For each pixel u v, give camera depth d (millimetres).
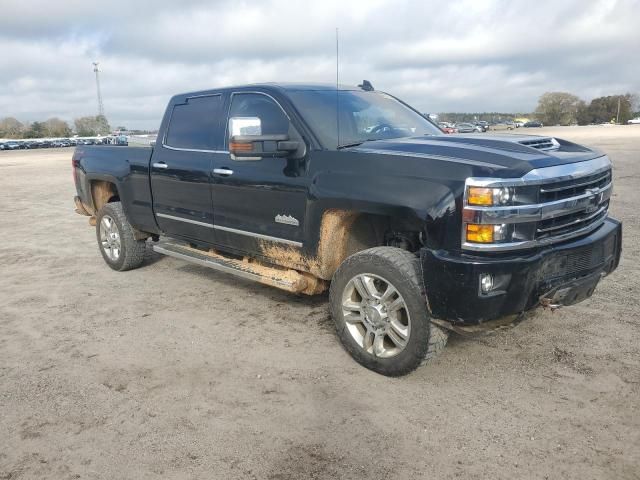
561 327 4418
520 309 3271
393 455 2885
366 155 3684
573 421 3143
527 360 3898
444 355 4008
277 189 4230
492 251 3146
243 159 3867
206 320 4867
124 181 5980
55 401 3500
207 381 3732
